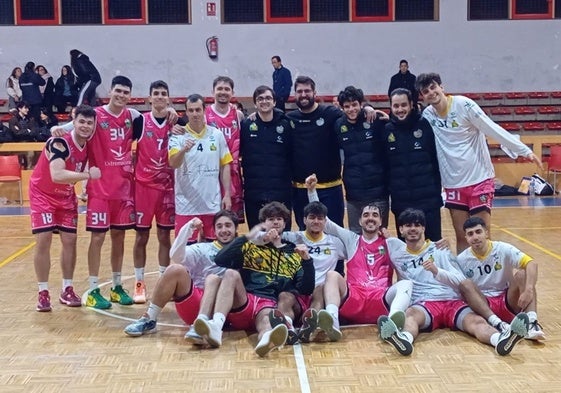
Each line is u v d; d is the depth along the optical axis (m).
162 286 4.70
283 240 5.00
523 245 8.24
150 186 5.66
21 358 4.27
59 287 6.36
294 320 4.88
